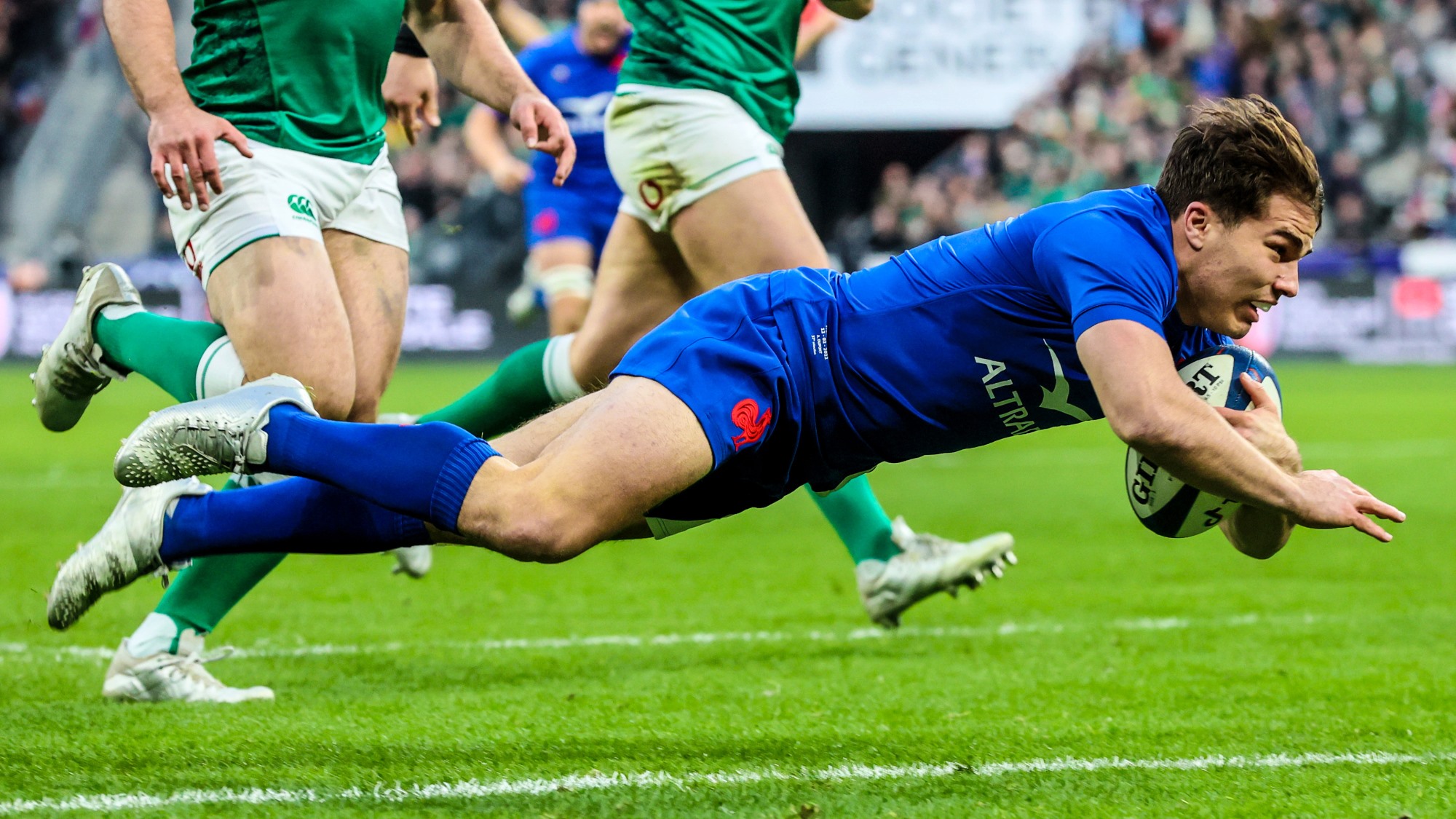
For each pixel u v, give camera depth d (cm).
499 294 6812
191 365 1180
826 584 1920
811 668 1388
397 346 1314
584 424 951
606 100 2797
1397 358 6831
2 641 1495
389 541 1009
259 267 1175
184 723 1141
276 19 1219
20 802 901
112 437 4097
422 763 1020
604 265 1669
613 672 1371
